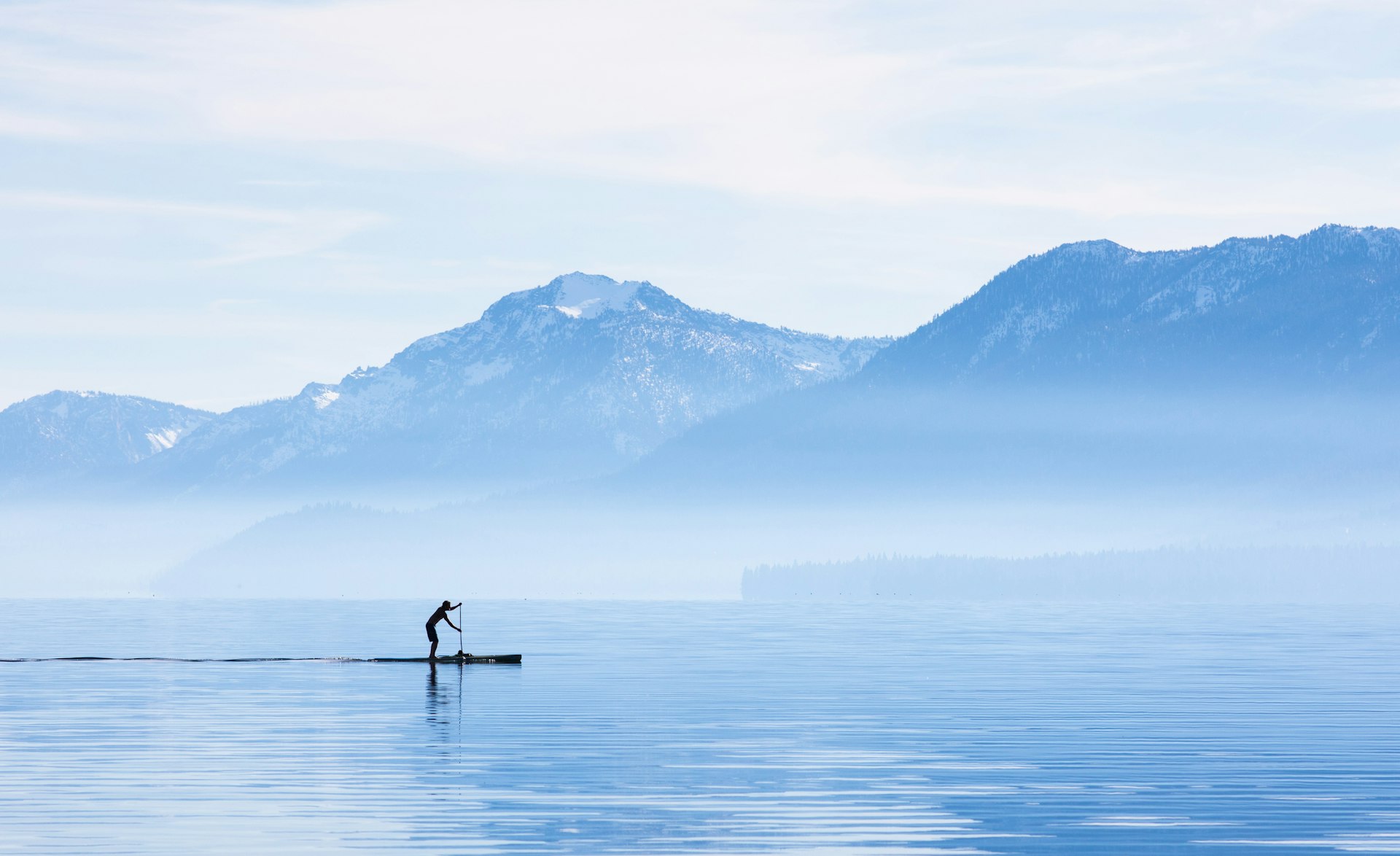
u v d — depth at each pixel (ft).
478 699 619.67
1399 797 391.24
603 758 455.22
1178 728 523.29
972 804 383.86
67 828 349.20
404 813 368.48
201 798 385.50
